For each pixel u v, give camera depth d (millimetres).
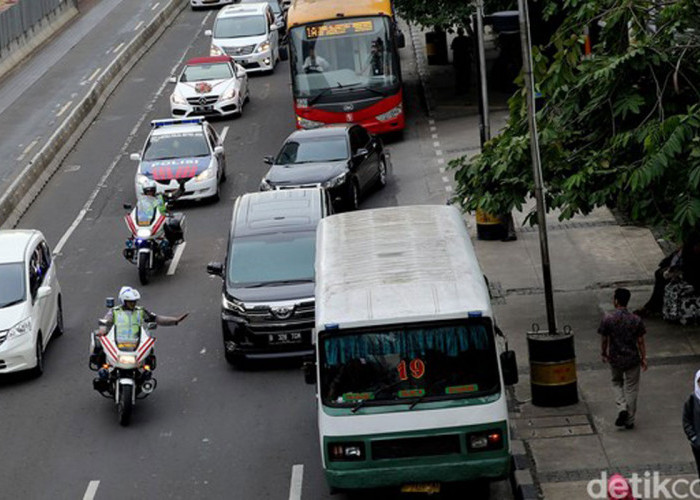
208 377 37250
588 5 34844
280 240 39344
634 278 41156
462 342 26250
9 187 58875
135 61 93562
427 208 32562
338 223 32031
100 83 81438
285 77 85000
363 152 54531
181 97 73250
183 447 32312
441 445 26250
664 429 29703
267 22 87938
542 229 31609
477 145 61500
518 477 27703
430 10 66750
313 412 33906
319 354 26406
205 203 57125
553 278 42000
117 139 71250
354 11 63406
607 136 35094
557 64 34125
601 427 30156
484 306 26188
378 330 26266
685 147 31812
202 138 58438
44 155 64312
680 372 32938
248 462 31062
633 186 31734
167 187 55812
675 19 33938
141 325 34594
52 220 56750
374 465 26312
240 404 34938
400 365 26266
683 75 33469
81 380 37750
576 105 35000
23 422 34844
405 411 26141
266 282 37906
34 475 31328
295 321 37125
